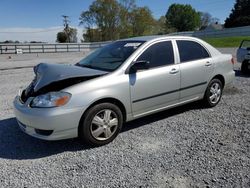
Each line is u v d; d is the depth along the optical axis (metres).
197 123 5.05
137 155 3.88
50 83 3.98
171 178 3.27
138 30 74.12
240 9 85.06
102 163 3.69
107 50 5.17
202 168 3.47
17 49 34.91
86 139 4.06
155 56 4.81
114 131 4.31
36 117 3.79
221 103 6.27
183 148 4.05
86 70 4.32
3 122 5.36
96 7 71.94
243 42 10.71
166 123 5.09
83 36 76.94
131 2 72.75
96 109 4.05
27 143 4.39
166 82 4.84
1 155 4.00
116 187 3.14
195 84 5.39
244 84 8.38
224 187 3.06
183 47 5.28
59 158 3.87
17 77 11.39
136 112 4.58
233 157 3.72
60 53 34.56
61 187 3.18
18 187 3.20
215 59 5.79
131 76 4.41
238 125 4.88
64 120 3.82
